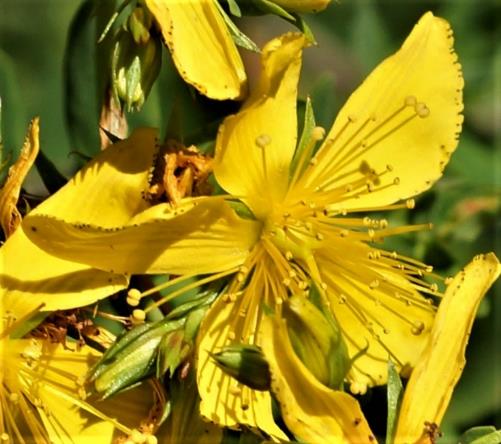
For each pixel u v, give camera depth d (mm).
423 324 151
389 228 158
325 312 143
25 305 147
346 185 152
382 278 151
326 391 140
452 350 145
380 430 161
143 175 147
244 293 150
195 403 148
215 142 151
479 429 147
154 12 147
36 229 147
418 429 143
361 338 151
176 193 146
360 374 151
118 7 154
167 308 154
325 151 152
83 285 147
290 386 140
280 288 151
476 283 146
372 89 154
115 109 154
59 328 149
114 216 147
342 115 153
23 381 150
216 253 148
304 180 152
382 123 153
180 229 146
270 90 149
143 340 145
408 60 153
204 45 148
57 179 153
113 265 146
